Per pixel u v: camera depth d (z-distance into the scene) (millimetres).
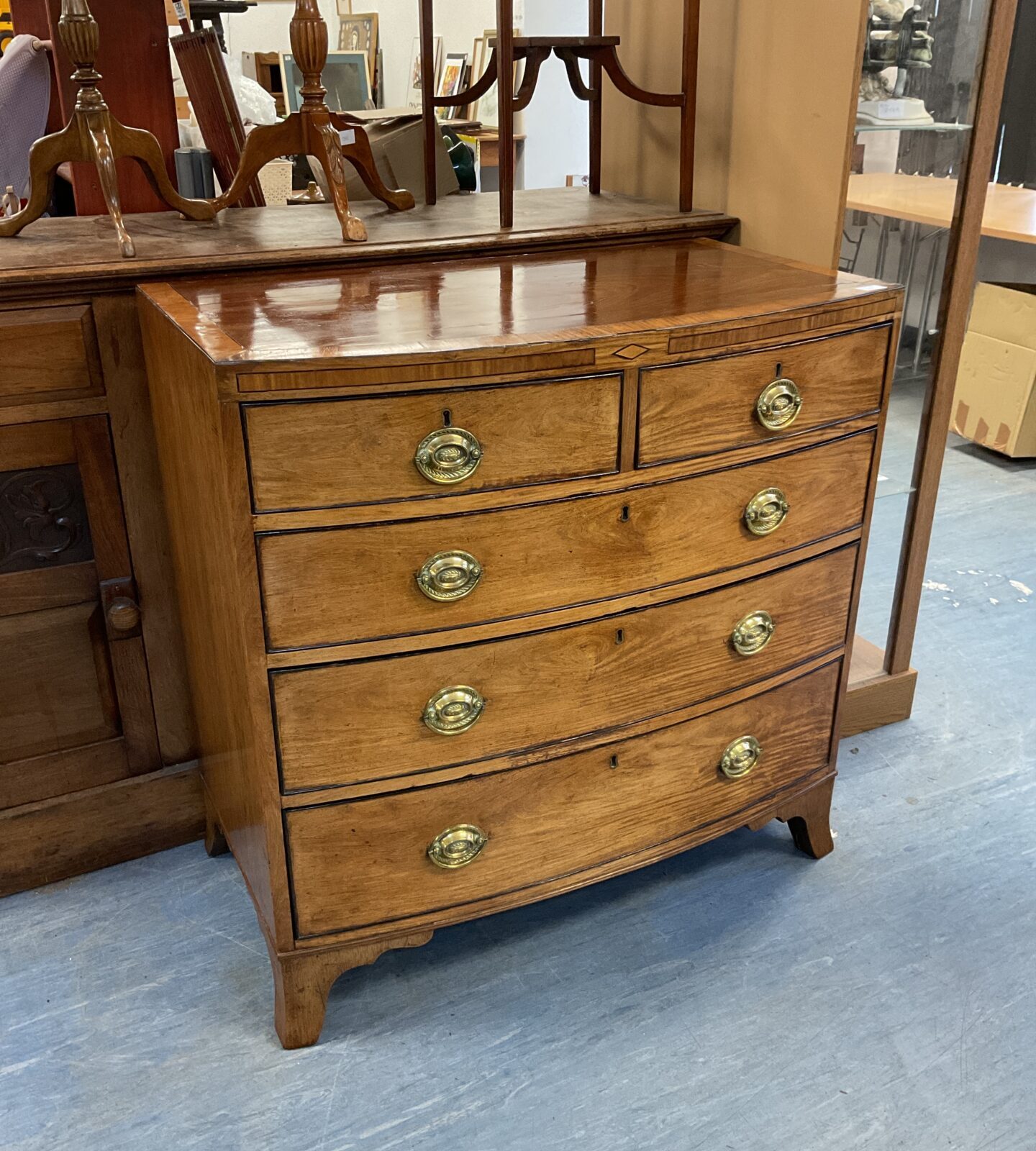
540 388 1281
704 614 1554
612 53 1862
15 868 1817
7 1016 1585
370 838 1451
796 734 1778
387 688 1370
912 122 1782
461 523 1312
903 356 2002
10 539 1667
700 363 1374
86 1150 1385
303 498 1235
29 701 1764
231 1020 1590
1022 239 3295
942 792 2096
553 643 1439
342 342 1235
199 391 1258
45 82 2137
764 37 1837
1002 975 1668
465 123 5465
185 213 1787
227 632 1412
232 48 6812
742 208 1988
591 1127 1421
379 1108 1450
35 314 1550
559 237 1812
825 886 1859
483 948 1730
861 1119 1432
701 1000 1625
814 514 1614
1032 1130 1418
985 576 2930
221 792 1736
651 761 1606
